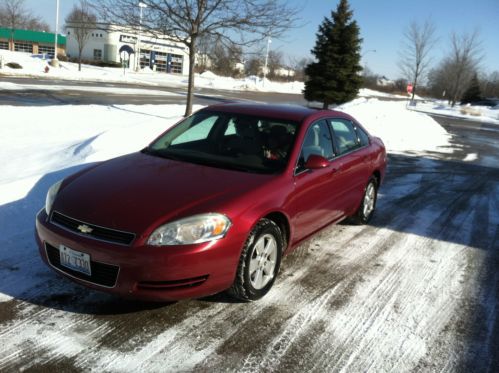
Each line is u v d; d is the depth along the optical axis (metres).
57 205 3.36
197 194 3.32
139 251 2.93
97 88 24.95
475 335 3.36
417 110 37.25
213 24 12.37
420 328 3.40
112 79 35.66
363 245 5.05
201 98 26.30
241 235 3.21
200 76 55.75
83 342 2.94
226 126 4.42
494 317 3.64
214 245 3.05
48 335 2.99
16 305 3.30
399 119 17.78
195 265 3.00
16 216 4.86
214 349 2.96
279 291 3.80
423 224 6.00
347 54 29.47
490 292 4.09
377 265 4.52
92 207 3.20
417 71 43.38
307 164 3.96
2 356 2.75
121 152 7.52
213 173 3.72
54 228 3.22
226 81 51.47
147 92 26.06
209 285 3.14
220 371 2.76
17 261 3.96
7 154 7.66
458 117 34.38
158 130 9.27
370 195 5.77
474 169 10.55
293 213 3.82
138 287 3.02
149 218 3.05
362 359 2.98
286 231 3.85
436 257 4.86
